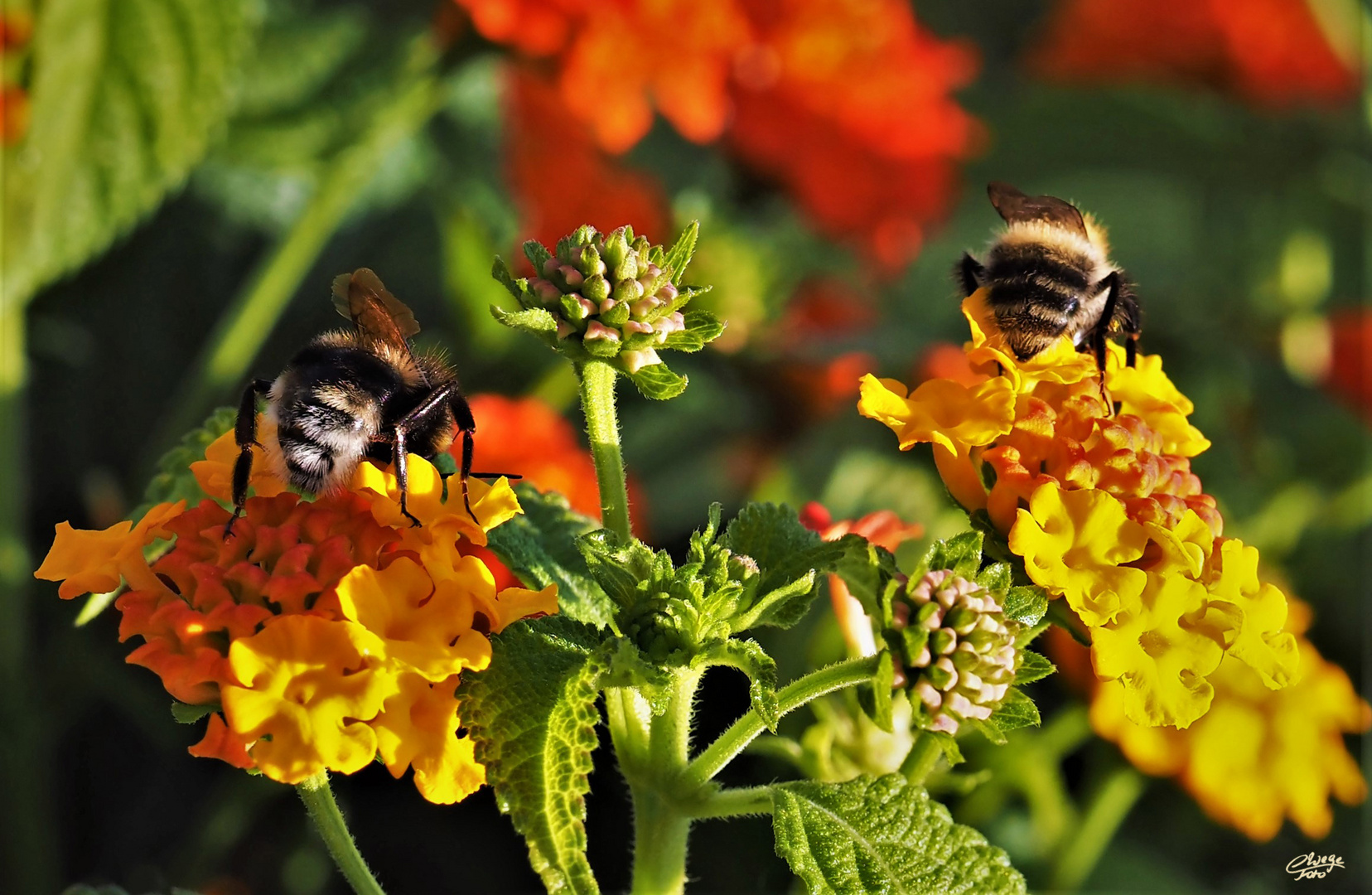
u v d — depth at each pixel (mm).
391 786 430
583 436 447
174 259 473
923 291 582
